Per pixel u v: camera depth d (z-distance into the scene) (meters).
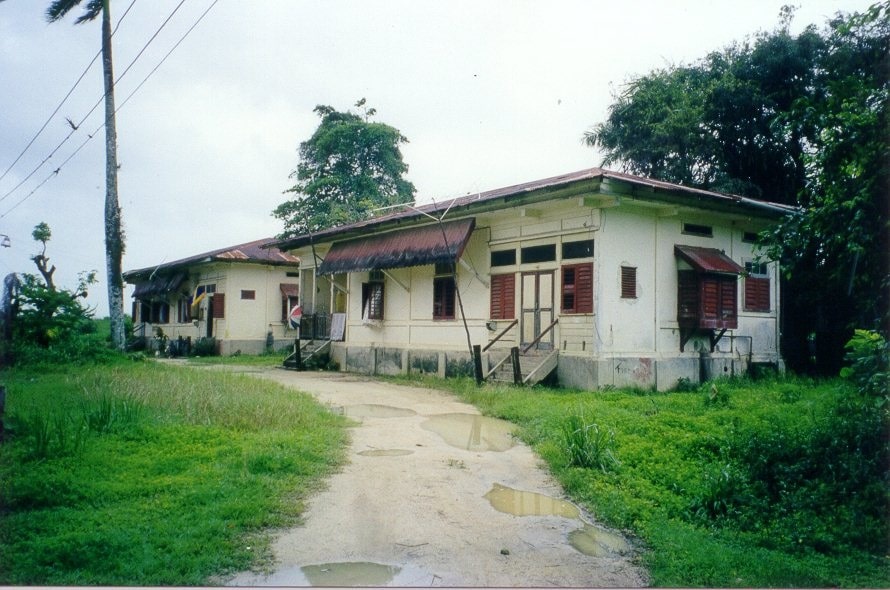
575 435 8.25
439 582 4.81
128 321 36.59
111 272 21.42
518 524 6.18
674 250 15.79
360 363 21.66
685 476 7.49
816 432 7.94
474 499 6.90
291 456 7.81
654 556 5.39
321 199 34.47
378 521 6.05
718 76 23.42
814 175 8.40
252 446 8.23
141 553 4.89
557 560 5.35
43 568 4.59
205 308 30.70
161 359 27.28
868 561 5.41
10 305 19.34
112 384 13.09
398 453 8.84
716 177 22.42
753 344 17.38
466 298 17.94
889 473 6.59
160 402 10.91
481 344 17.23
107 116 21.23
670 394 14.10
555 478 7.80
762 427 9.15
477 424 11.20
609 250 14.45
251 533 5.57
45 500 5.94
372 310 21.42
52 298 20.11
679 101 22.72
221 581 4.65
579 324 14.66
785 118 8.56
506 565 5.20
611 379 14.27
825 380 16.44
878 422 7.36
